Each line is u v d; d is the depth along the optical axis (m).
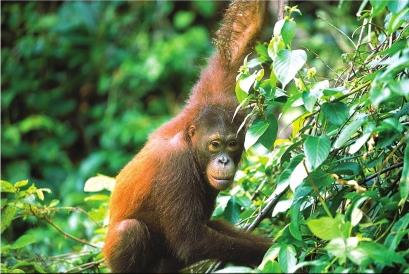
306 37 17.52
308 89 7.44
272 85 7.64
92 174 19.11
